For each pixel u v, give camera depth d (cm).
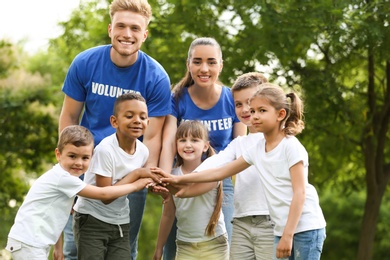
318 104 1162
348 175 1452
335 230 2189
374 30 1022
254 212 524
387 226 2086
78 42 1402
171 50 1176
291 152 474
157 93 555
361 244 1255
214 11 1190
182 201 548
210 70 564
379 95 1286
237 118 596
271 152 484
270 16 1069
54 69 1755
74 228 520
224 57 1143
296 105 489
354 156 1352
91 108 550
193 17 1155
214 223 545
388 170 1266
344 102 1184
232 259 535
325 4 1034
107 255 521
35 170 1711
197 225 548
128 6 531
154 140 557
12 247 486
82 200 515
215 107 585
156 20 1175
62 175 488
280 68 1188
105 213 512
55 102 1627
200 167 534
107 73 546
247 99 543
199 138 549
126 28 530
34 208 488
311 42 1084
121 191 500
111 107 548
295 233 472
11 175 1752
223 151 548
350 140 1262
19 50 1795
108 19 1218
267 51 1108
